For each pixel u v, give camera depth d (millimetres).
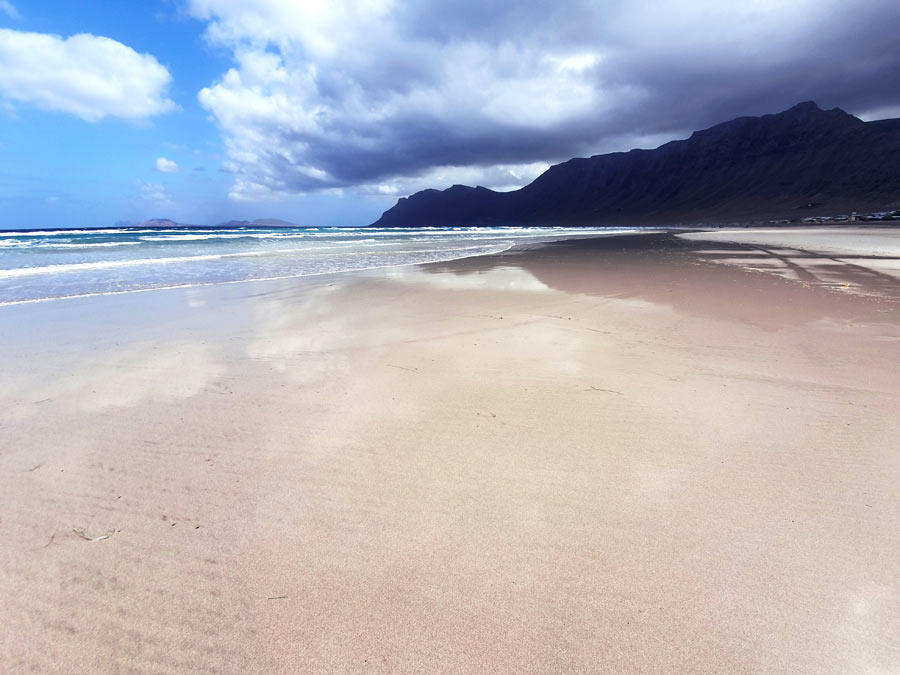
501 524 1989
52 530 1991
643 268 11664
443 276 10586
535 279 9789
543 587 1651
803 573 1676
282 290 8633
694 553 1793
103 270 12234
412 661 1397
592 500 2137
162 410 3207
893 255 13812
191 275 11102
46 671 1394
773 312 6012
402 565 1769
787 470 2332
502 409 3150
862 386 3393
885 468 2326
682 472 2348
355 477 2365
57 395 3484
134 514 2098
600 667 1367
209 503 2174
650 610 1549
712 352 4328
